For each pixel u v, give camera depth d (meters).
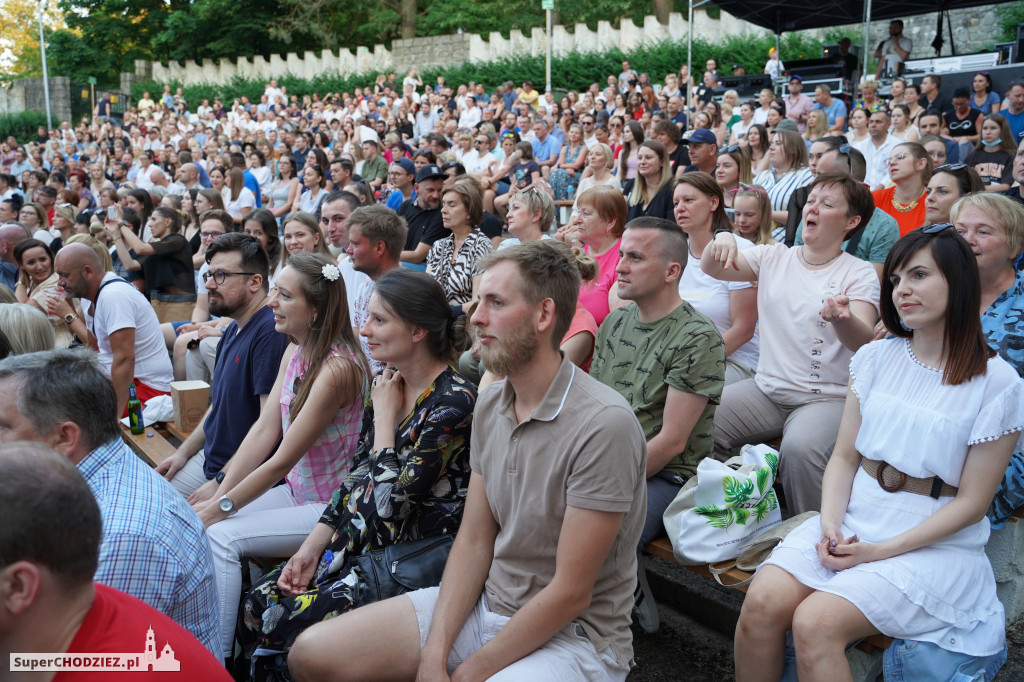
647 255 2.94
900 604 2.25
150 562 1.93
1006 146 7.38
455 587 2.26
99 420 2.08
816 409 3.27
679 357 2.92
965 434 2.33
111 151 21.39
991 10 18.34
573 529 2.04
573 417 2.07
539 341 2.12
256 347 3.56
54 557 1.35
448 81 27.58
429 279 2.72
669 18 24.98
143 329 4.80
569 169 11.87
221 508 2.99
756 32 23.25
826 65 14.34
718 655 3.10
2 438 2.03
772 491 2.80
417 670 2.23
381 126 19.69
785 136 6.33
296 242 5.24
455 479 2.61
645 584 3.15
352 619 2.24
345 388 3.11
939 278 2.35
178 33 36.62
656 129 7.64
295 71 32.28
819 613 2.22
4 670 1.38
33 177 13.72
